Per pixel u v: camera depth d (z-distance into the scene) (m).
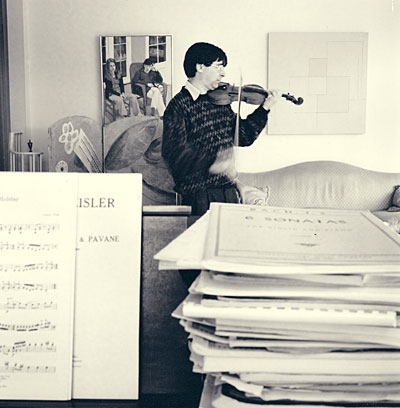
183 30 5.78
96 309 0.81
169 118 5.71
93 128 5.48
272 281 0.63
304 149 5.83
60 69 5.85
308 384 0.63
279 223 0.74
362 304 0.61
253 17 5.76
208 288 0.61
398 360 0.62
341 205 5.36
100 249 0.83
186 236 0.72
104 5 5.76
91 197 0.84
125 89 5.82
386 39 5.79
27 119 5.83
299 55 5.77
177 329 0.85
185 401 0.81
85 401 0.79
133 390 0.80
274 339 0.62
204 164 5.57
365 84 5.81
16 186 0.83
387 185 5.42
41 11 5.78
